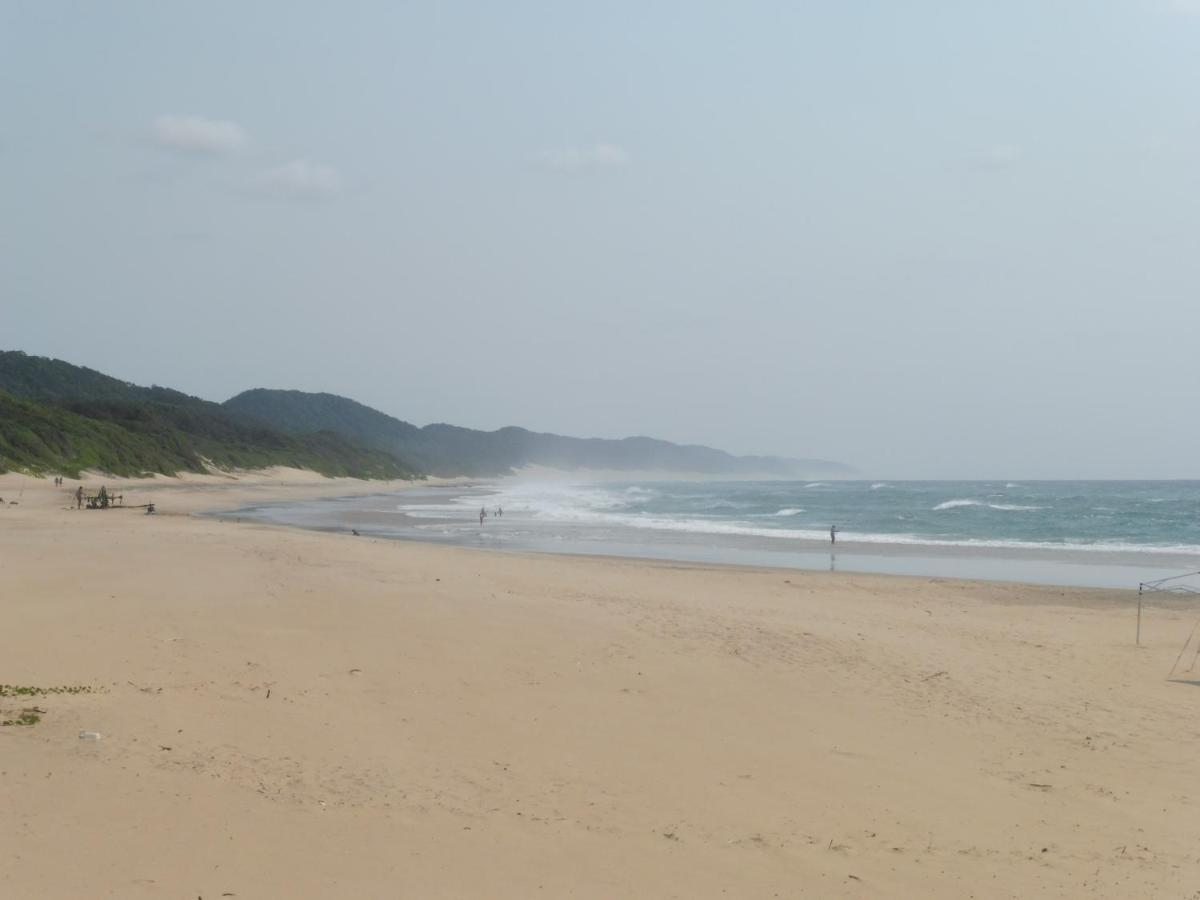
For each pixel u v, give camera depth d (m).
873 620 17.98
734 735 10.12
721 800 8.23
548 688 11.55
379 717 10.00
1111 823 8.22
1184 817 8.41
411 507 72.25
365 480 153.50
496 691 11.30
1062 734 10.89
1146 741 10.73
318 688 11.02
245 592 17.73
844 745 10.02
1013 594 23.80
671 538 42.69
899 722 10.98
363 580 20.02
